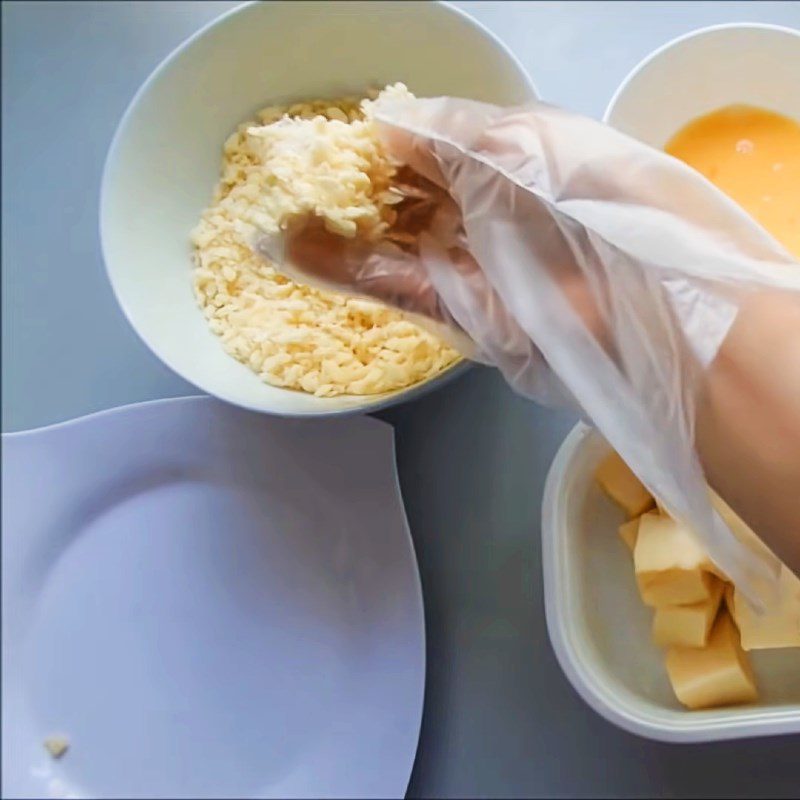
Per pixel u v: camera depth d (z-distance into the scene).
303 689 0.60
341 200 0.48
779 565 0.52
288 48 0.57
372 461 0.59
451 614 0.59
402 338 0.55
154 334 0.55
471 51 0.55
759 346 0.45
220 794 0.60
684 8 0.60
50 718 0.62
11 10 0.68
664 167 0.47
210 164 0.59
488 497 0.59
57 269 0.65
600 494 0.57
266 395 0.55
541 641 0.58
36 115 0.67
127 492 0.62
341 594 0.60
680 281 0.46
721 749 0.56
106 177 0.56
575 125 0.48
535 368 0.49
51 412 0.64
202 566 0.61
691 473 0.47
